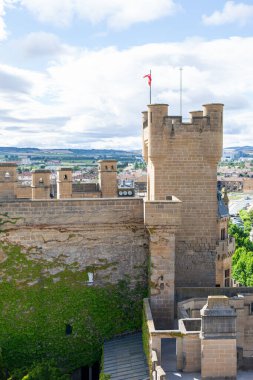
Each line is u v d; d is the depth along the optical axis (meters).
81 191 66.44
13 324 37.41
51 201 37.47
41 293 37.72
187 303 37.03
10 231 37.19
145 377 31.95
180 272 42.97
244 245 126.38
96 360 38.34
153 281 36.81
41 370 33.47
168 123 42.09
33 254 37.56
